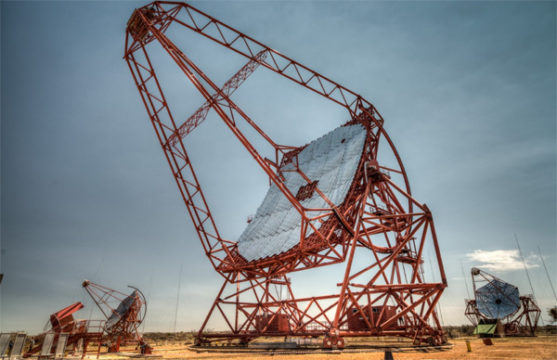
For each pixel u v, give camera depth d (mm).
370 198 45250
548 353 28688
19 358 27688
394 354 30547
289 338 53062
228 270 47438
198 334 46906
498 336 62875
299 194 49344
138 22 40406
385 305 38500
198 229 46250
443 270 38344
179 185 45656
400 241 47000
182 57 40188
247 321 48250
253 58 41844
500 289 68188
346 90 45531
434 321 41000
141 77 43375
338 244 39000
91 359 32375
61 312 36625
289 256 40250
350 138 48000
